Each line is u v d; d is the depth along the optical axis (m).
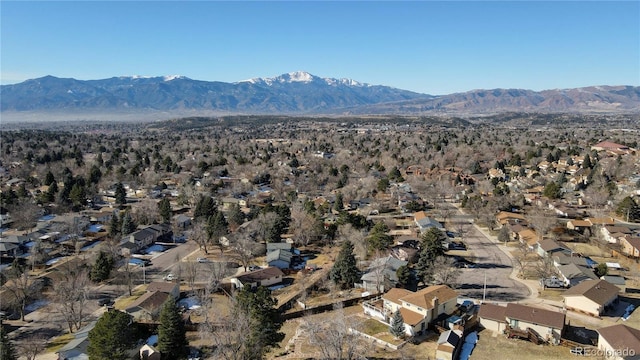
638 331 52.22
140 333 58.94
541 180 145.38
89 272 81.06
